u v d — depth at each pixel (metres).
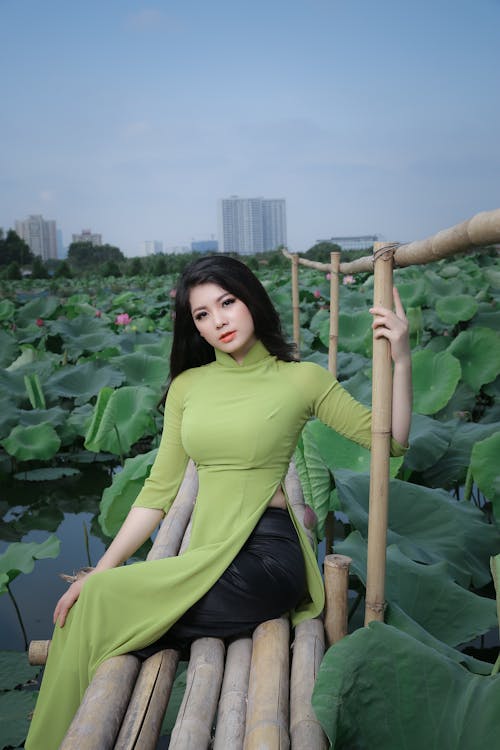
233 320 1.86
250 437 1.84
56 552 3.09
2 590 2.92
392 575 2.43
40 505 4.66
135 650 1.73
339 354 6.81
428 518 3.05
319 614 1.90
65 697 1.71
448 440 3.96
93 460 5.56
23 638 2.97
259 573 1.79
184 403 1.99
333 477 2.99
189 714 1.54
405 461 3.81
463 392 5.25
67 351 8.83
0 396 5.77
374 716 1.48
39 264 38.06
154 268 35.31
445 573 2.47
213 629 1.80
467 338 5.32
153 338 8.91
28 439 5.15
